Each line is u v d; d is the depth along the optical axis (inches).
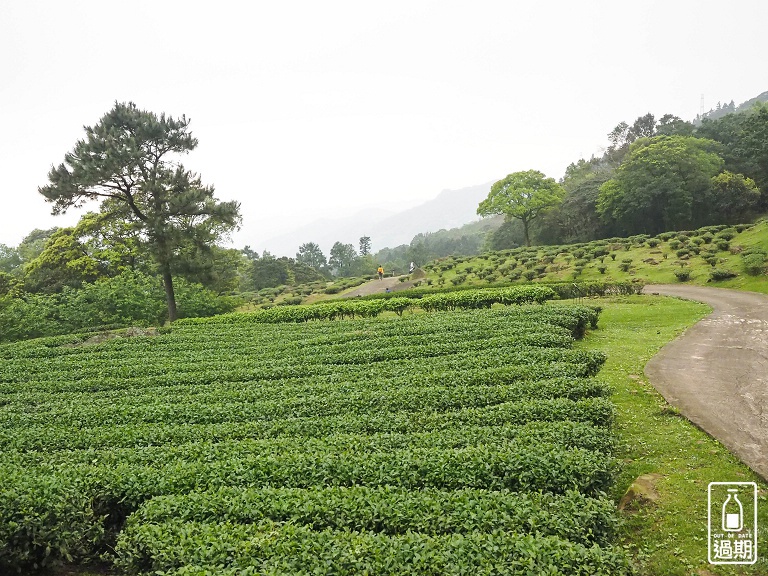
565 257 2260.1
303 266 3976.4
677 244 2031.3
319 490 343.0
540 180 3026.6
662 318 1125.1
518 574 241.6
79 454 459.8
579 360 649.6
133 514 340.2
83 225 1995.6
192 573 258.7
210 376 761.0
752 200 2559.1
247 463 393.1
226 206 1603.1
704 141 2792.8
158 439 498.0
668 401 563.8
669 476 404.5
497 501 307.0
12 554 333.1
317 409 553.6
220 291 2209.6
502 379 596.7
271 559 267.3
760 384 586.2
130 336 1275.8
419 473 362.0
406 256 5319.9
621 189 2689.5
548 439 397.1
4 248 3038.9
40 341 1307.8
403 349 815.7
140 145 1539.1
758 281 1423.5
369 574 251.1
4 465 434.9
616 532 311.3
